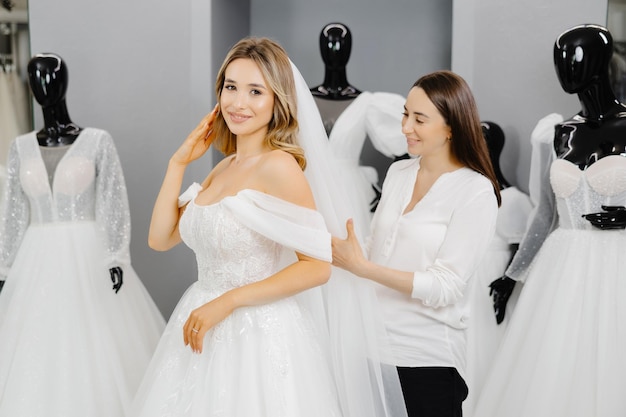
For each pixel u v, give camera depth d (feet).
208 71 13.53
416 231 7.57
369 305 7.37
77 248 11.08
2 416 9.99
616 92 12.32
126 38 13.71
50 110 11.39
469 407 10.70
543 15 12.41
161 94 13.69
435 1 15.61
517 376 9.61
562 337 9.41
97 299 10.94
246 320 6.60
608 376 8.92
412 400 7.43
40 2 13.85
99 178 11.46
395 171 8.27
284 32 16.15
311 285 6.57
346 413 7.35
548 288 9.81
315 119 7.16
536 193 10.77
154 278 13.74
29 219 11.57
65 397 10.11
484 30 12.79
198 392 6.48
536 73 12.50
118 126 13.80
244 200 6.55
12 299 10.78
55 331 10.46
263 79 6.66
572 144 10.02
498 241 11.66
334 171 7.36
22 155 11.35
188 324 6.44
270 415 6.26
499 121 12.80
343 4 15.93
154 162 13.75
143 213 13.78
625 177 9.50
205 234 6.67
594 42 9.53
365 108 12.62
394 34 15.81
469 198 7.36
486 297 11.22
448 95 7.45
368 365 7.37
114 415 10.33
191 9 13.51
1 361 10.43
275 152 6.73
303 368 6.57
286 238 6.44
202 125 7.36
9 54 14.12
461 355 7.61
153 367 7.13
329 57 12.80
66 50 13.84
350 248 7.07
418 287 7.11
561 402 9.16
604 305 9.21
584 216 9.67
